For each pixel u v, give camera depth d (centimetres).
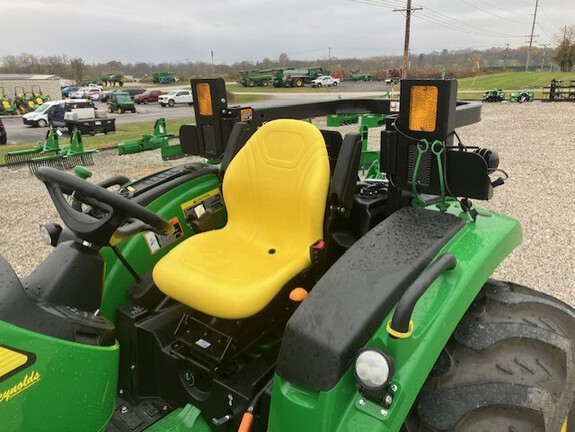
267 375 193
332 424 140
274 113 295
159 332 215
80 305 154
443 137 182
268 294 199
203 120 284
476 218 202
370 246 172
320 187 226
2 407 127
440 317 152
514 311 187
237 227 254
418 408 159
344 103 328
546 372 167
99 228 152
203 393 200
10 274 141
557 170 847
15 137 1927
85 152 1061
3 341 126
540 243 503
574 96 2459
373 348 135
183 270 214
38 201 768
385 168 202
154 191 252
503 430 155
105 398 155
